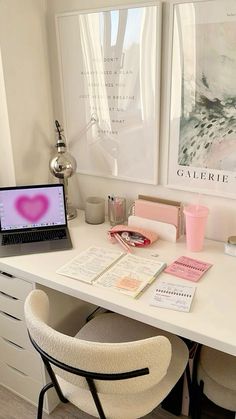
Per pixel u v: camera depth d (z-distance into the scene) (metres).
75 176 2.02
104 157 1.85
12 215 1.73
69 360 1.03
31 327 1.09
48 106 1.93
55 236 1.71
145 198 1.79
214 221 1.67
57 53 1.82
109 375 1.01
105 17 1.60
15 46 1.68
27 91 1.79
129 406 1.18
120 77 1.65
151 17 1.49
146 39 1.53
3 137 1.81
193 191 1.65
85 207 1.95
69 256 1.54
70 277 1.39
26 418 1.71
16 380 1.79
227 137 1.49
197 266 1.45
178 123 1.59
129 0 1.53
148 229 1.70
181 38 1.46
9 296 1.61
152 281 1.35
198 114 1.53
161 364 1.05
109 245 1.63
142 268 1.43
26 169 1.89
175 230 1.63
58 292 1.58
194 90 1.50
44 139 1.95
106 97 1.73
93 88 1.76
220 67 1.42
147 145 1.69
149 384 1.07
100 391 1.08
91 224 1.85
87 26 1.67
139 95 1.63
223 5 1.34
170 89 1.56
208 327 1.12
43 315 1.22
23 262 1.51
